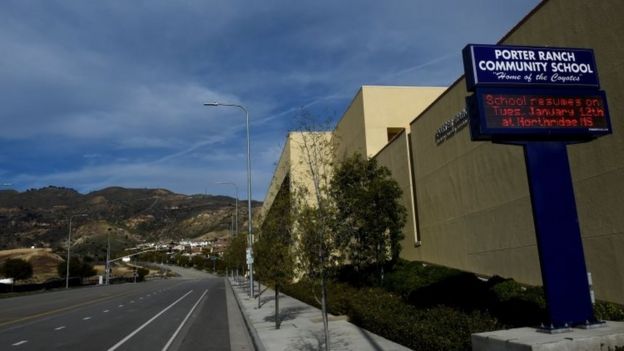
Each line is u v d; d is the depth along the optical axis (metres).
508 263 14.92
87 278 93.38
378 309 13.41
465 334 8.59
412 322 10.53
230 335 15.56
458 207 18.19
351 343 11.42
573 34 11.76
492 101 8.22
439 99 19.70
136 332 16.48
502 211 15.25
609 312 9.17
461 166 17.91
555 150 8.33
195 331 16.62
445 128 19.14
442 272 16.38
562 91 8.48
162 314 23.11
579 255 7.85
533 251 13.73
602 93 8.63
